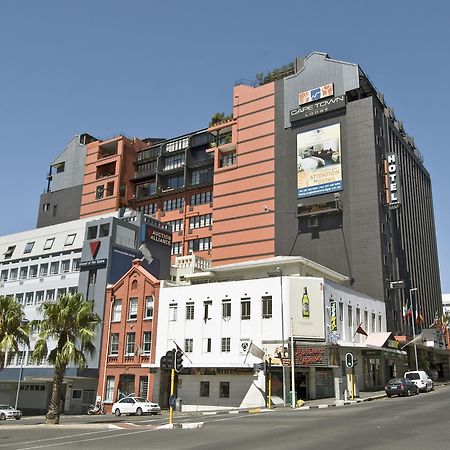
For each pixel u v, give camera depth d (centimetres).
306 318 4219
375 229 6138
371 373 5175
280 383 4066
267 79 8175
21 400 6088
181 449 1455
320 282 4362
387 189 6556
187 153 8944
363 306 5241
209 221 8275
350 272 6175
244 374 4216
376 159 6406
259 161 7575
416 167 8719
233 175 7844
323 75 7200
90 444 1725
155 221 6412
